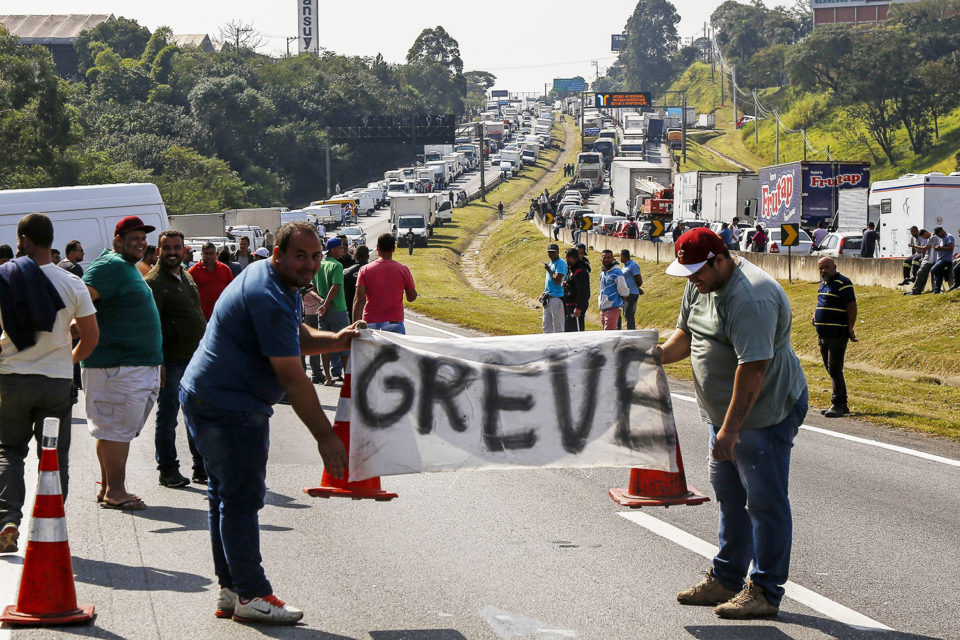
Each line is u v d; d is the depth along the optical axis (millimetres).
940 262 28547
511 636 5848
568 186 131375
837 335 14320
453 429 6637
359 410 6535
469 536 8078
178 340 9828
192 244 36875
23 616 6027
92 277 8805
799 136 162750
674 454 6777
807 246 46156
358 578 6953
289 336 5836
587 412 6766
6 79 81812
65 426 7988
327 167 145625
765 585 6203
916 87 134625
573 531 8258
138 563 7332
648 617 6195
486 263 71188
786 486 6238
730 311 6070
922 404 16406
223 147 154625
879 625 6098
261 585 6051
